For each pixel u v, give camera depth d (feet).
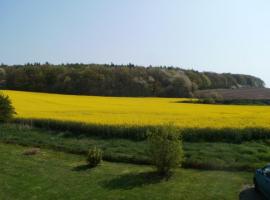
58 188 51.90
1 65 362.53
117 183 54.24
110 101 184.75
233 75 419.13
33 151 74.90
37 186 52.65
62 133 92.07
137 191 50.57
